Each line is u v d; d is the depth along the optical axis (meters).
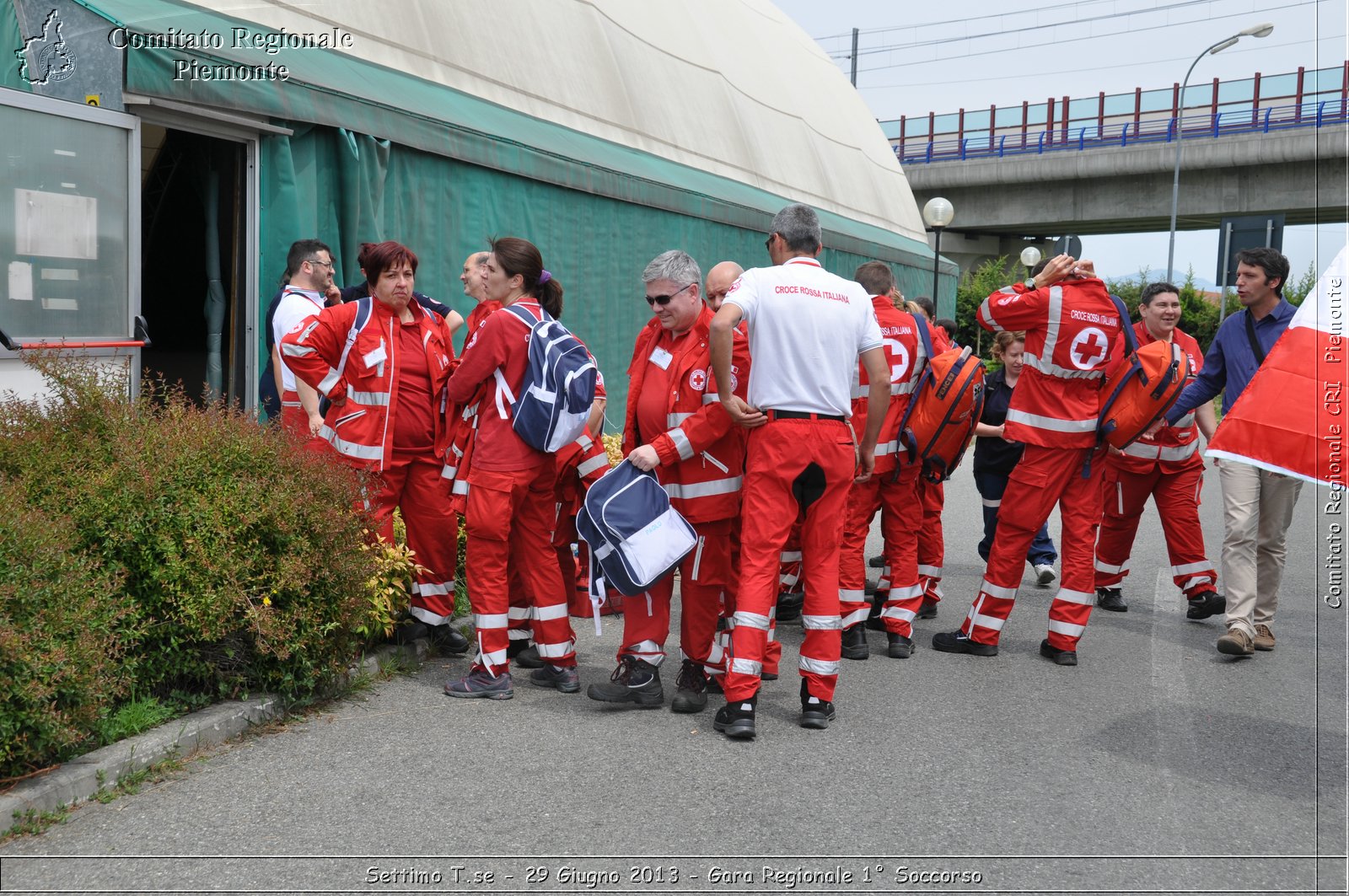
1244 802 3.95
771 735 4.66
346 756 4.24
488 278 5.13
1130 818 3.80
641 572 4.73
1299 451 4.12
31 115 5.80
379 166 8.21
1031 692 5.39
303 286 6.18
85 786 3.74
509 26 11.50
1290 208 36.66
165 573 4.29
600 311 11.61
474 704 4.96
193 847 3.42
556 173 10.52
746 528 4.73
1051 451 5.86
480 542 5.05
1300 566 8.89
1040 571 8.22
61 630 3.73
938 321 8.68
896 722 4.86
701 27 17.78
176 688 4.51
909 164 43.03
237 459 4.69
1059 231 44.81
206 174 7.52
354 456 5.30
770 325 4.67
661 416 5.00
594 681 5.41
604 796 3.92
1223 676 5.66
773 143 18.30
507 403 4.98
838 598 4.81
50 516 4.13
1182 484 7.09
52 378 4.80
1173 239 26.84
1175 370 5.71
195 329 9.96
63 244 6.00
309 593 4.68
